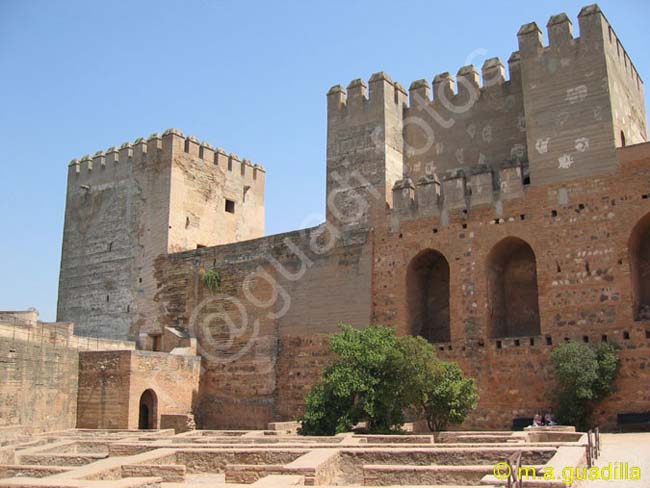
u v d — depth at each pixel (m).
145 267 49.25
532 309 35.41
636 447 21.42
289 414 39.69
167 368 40.59
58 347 37.16
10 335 34.72
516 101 39.22
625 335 29.86
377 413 27.94
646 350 29.19
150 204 50.09
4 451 21.98
